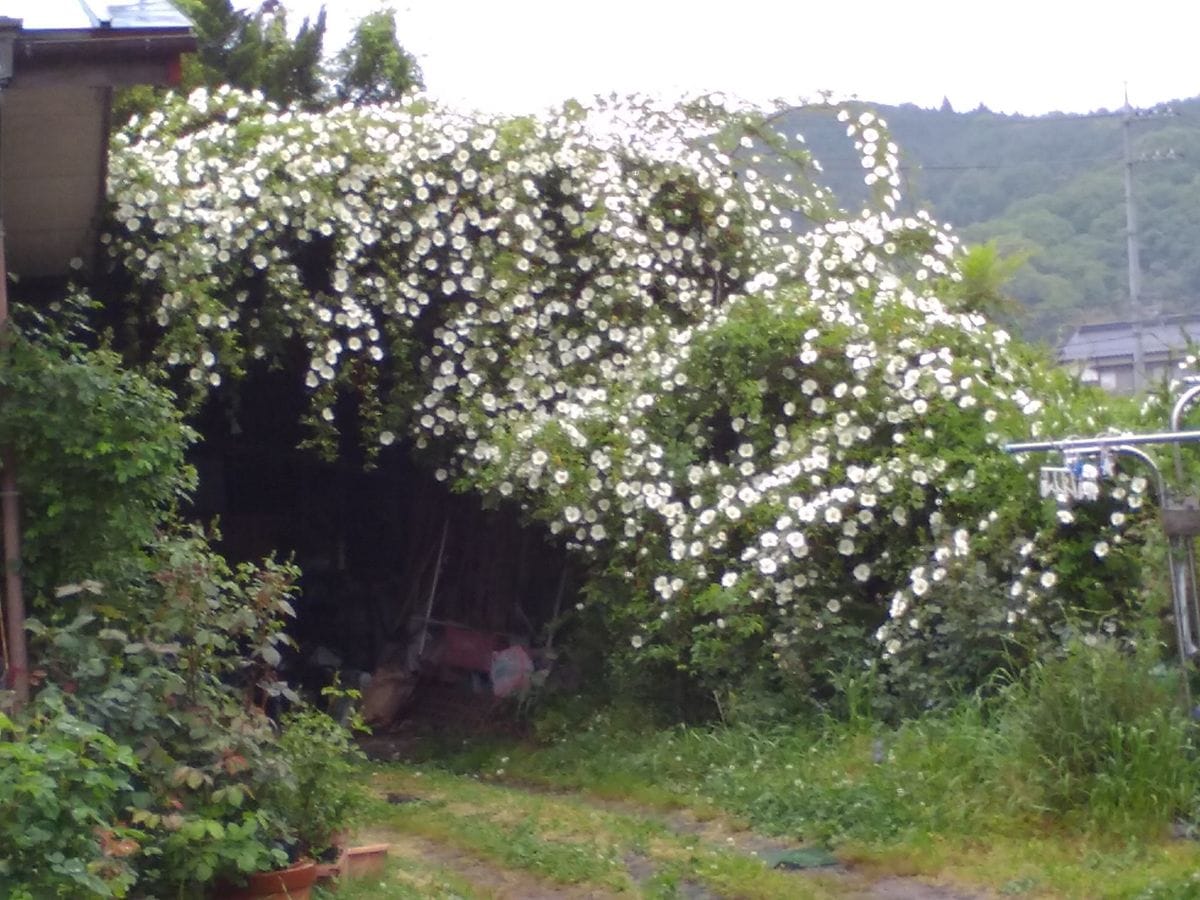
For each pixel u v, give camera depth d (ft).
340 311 32.83
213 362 30.40
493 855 21.71
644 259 33.01
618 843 22.18
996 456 26.21
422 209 33.12
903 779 22.35
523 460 30.48
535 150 33.19
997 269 35.58
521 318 32.73
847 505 27.48
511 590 37.63
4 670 18.67
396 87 54.85
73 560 19.06
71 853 13.35
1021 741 21.39
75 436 18.76
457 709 36.37
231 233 31.35
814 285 31.27
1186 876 17.94
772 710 26.76
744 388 29.25
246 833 16.39
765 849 21.70
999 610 24.85
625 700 30.66
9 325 19.17
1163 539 22.52
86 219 28.40
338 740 19.24
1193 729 20.66
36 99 20.89
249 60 50.70
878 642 26.63
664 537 29.71
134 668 17.66
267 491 42.14
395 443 37.11
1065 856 19.47
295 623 40.32
